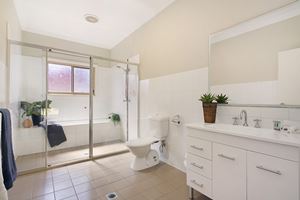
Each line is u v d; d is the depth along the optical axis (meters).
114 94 3.83
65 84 3.43
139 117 3.07
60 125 3.04
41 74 2.63
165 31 2.46
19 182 1.88
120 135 3.70
